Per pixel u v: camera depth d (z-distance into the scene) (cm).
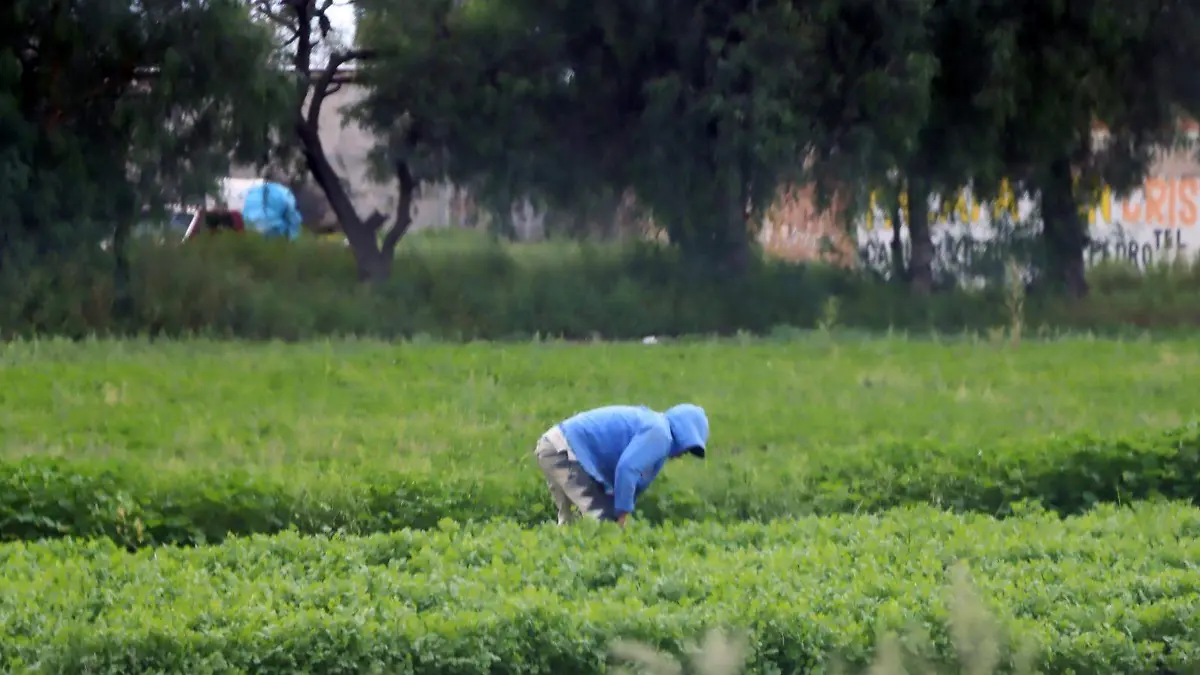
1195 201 7006
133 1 4625
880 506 2356
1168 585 1597
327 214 7244
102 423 2780
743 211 5478
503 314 5066
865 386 3453
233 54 4659
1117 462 2506
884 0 5138
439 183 5494
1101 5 5312
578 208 5619
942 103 5500
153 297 4709
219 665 1320
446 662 1363
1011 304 4644
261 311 4741
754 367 3778
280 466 2331
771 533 1895
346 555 1677
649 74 5447
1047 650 1439
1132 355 4119
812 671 1409
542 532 1811
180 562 1645
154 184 4831
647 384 3428
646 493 2230
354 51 5359
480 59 5322
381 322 4897
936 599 1485
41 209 4644
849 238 5819
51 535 2091
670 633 1401
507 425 2869
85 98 4769
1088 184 5878
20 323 4450
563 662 1400
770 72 5109
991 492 2433
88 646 1309
